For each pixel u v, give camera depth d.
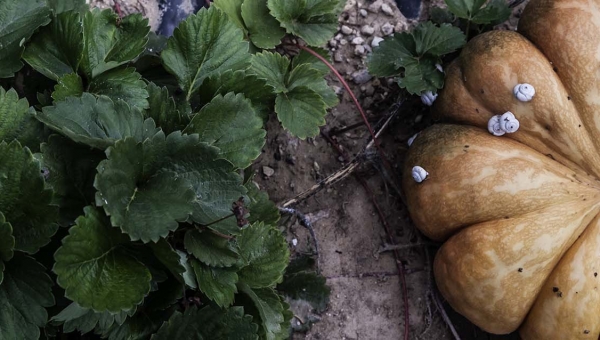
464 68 0.95
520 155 0.91
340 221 1.00
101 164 0.74
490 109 0.93
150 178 0.78
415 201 0.94
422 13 1.05
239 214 0.84
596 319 0.87
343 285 0.99
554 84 0.90
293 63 0.98
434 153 0.93
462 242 0.91
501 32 0.94
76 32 0.84
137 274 0.77
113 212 0.75
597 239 0.87
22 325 0.75
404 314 0.98
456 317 0.98
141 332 0.81
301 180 1.00
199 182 0.79
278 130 1.01
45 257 0.79
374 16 1.04
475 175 0.90
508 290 0.89
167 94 0.85
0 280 0.75
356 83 1.03
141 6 1.00
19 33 0.84
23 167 0.75
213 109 0.84
